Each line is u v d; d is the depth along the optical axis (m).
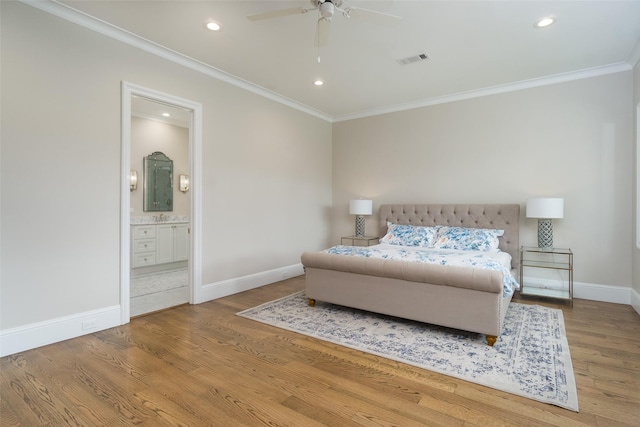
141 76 3.18
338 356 2.43
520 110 4.25
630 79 3.64
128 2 2.54
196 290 3.71
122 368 2.23
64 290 2.69
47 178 2.59
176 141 6.10
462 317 2.69
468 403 1.85
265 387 2.02
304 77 4.05
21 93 2.46
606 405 1.81
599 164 3.81
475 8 2.59
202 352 2.49
